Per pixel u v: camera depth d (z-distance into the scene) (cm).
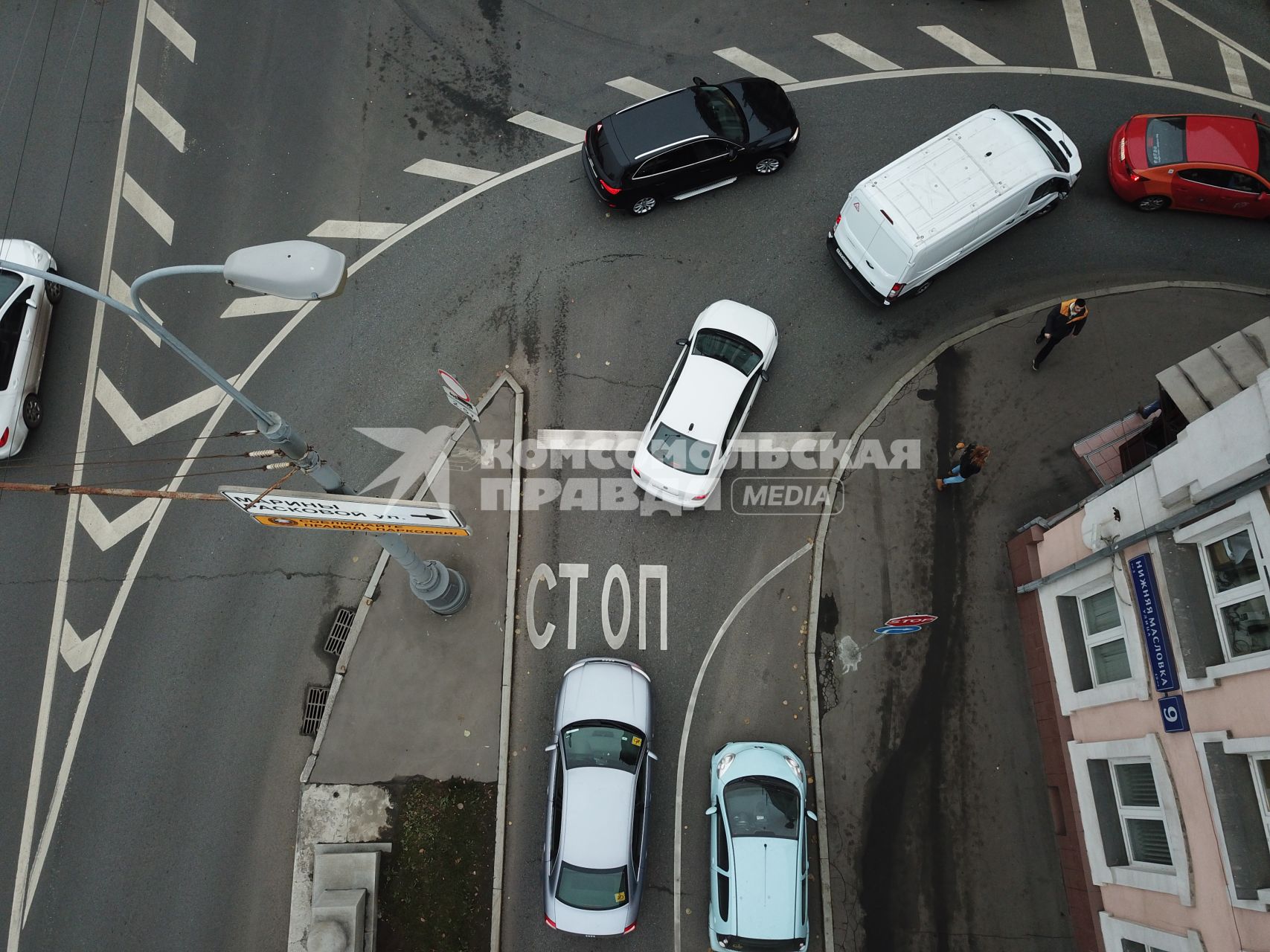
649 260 1645
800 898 1194
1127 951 1138
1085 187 1680
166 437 1533
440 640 1416
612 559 1465
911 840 1321
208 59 1777
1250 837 904
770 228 1667
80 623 1428
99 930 1290
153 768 1359
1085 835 1223
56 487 776
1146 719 1079
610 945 1278
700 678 1402
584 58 1783
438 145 1727
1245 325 1580
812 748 1364
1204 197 1602
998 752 1359
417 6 1812
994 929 1283
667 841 1321
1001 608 1430
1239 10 1786
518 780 1351
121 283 1617
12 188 1678
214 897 1301
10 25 1786
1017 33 1800
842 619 1430
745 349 1466
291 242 721
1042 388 1550
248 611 1434
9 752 1365
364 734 1368
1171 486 1012
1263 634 905
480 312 1616
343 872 1280
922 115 1734
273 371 1577
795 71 1770
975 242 1512
